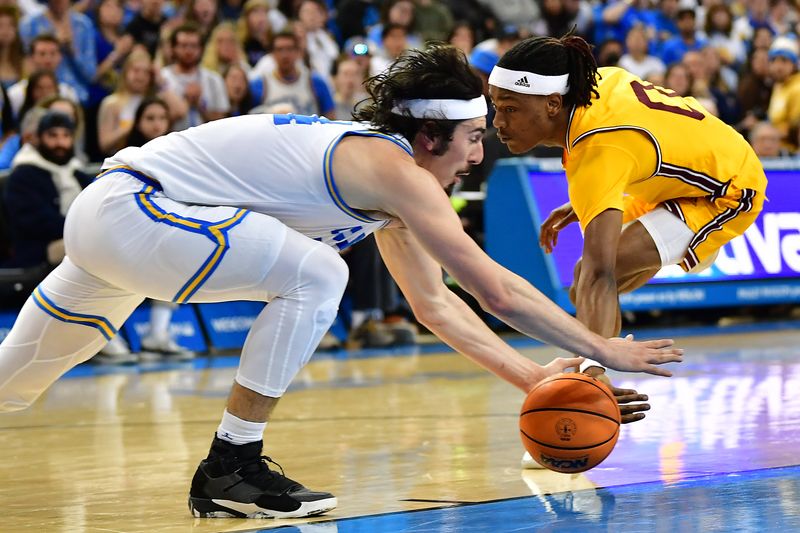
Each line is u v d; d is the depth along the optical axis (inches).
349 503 147.8
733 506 137.6
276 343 140.9
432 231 137.6
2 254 375.6
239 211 141.2
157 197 141.3
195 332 394.9
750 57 569.0
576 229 397.7
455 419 223.0
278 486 142.2
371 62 457.7
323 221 144.9
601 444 143.2
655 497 144.9
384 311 403.2
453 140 143.0
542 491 151.9
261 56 484.4
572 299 184.7
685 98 184.2
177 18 477.4
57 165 358.6
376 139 141.9
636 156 171.2
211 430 217.3
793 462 165.5
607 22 581.9
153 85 397.7
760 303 422.6
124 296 149.8
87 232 141.3
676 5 606.9
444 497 149.8
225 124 146.2
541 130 173.5
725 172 178.9
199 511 144.3
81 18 436.8
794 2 718.5
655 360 141.3
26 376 150.3
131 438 210.5
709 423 203.9
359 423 220.4
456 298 161.9
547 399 144.6
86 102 433.1
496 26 553.0
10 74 410.6
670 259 180.9
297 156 142.2
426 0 526.3
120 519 143.8
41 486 167.3
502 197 400.5
